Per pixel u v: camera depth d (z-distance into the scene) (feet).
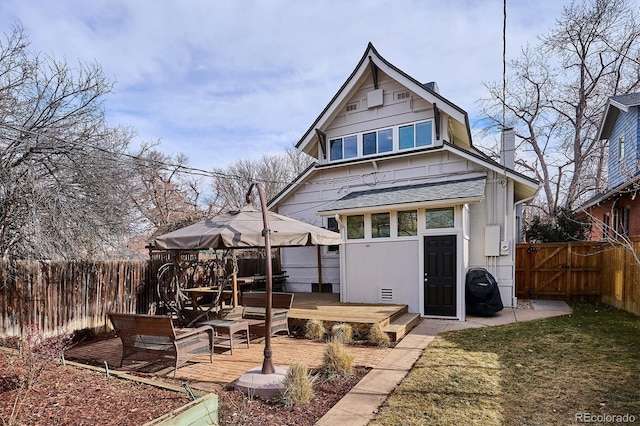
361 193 35.14
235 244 17.24
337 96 37.22
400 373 15.39
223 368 16.28
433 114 33.86
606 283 33.22
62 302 21.97
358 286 29.76
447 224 26.91
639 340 19.75
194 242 17.95
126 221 29.76
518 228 40.93
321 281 37.65
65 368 13.84
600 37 58.95
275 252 41.45
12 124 22.50
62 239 23.77
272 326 21.06
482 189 27.04
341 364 15.16
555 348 18.58
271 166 105.91
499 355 17.63
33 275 20.70
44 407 10.21
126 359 17.61
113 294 25.04
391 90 36.01
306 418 11.36
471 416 11.36
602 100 61.36
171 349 15.20
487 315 27.53
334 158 38.83
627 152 41.86
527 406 12.05
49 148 23.99
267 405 12.26
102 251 27.43
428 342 20.38
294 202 40.47
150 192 67.00
